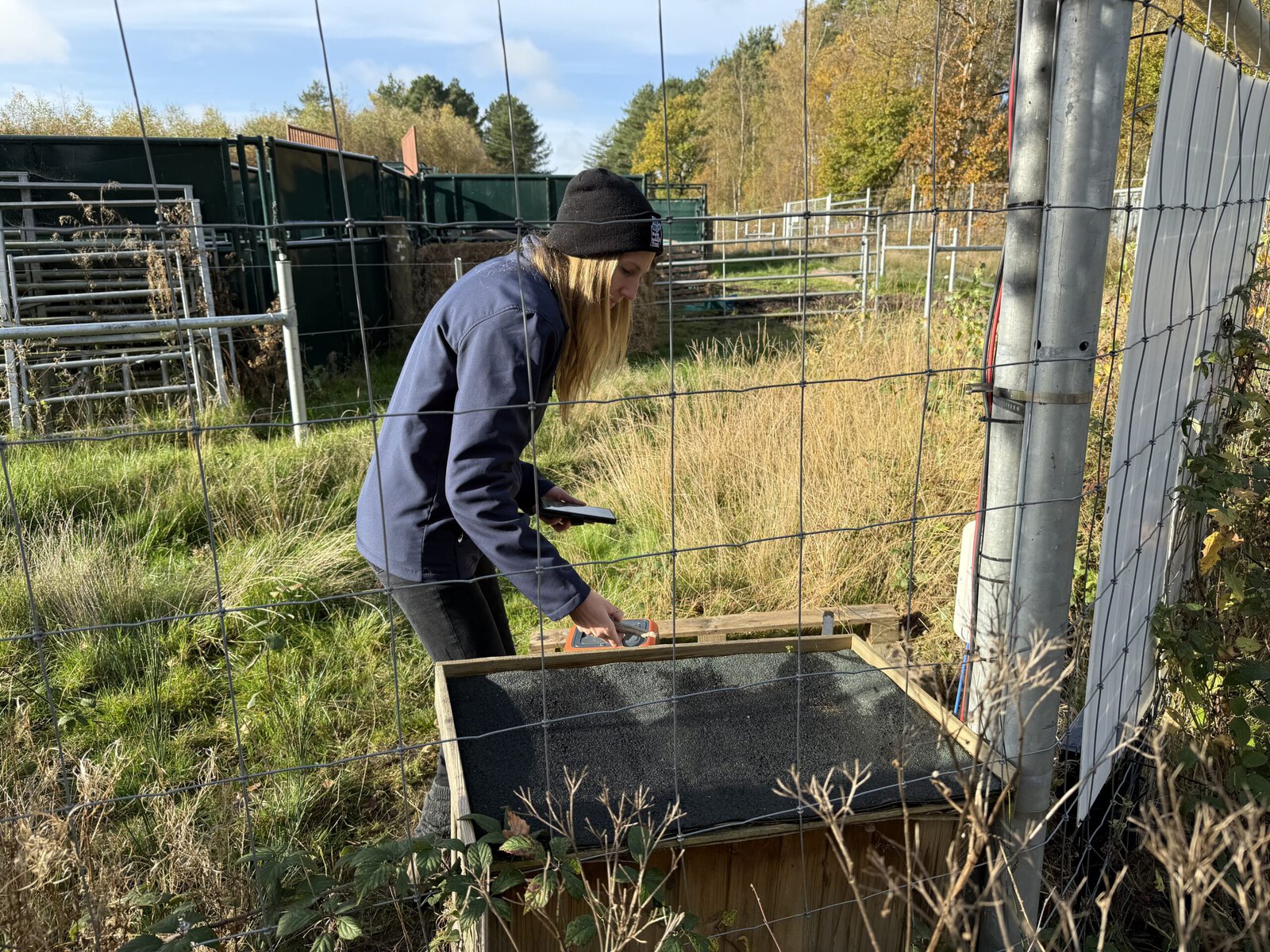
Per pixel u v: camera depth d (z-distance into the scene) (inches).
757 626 139.8
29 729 110.7
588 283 71.5
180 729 121.3
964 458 185.0
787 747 70.3
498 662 78.6
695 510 182.5
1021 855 68.8
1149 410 78.7
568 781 59.9
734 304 560.7
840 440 191.2
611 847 59.1
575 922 55.9
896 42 1154.7
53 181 326.3
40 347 285.1
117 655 135.7
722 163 1937.7
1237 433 118.2
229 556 166.9
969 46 959.6
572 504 90.0
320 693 128.6
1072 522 65.9
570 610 70.8
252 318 245.0
